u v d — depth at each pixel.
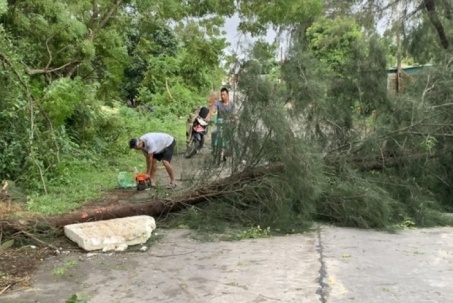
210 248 5.35
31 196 7.06
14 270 4.65
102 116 12.03
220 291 4.12
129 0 12.12
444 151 7.23
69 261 4.86
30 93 7.87
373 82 7.67
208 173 6.75
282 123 6.29
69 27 10.12
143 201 6.69
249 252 5.19
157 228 6.18
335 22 14.89
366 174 7.15
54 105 8.42
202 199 6.54
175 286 4.25
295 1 12.41
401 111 7.12
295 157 6.15
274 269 4.63
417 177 7.17
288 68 7.08
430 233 6.05
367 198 6.20
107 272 4.61
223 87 9.31
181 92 23.14
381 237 5.82
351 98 7.79
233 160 6.65
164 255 5.11
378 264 4.77
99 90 12.95
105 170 9.94
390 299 3.92
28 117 7.99
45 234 5.59
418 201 6.71
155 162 8.45
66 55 11.04
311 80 7.00
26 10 9.98
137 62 23.75
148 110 22.50
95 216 6.00
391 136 7.12
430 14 12.40
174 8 12.32
